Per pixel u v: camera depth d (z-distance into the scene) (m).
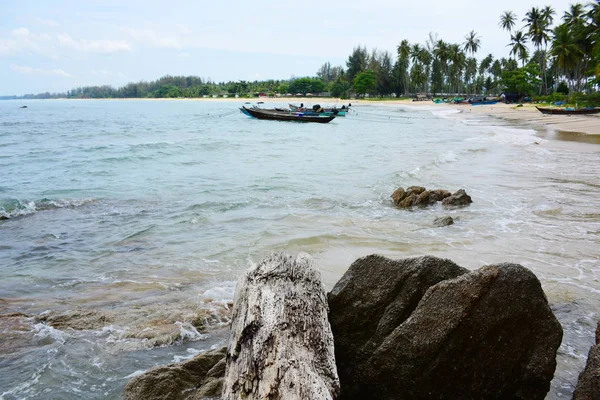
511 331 3.62
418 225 10.27
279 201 12.67
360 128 41.19
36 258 8.38
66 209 11.99
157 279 7.28
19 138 33.81
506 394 3.63
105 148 26.33
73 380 4.57
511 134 32.06
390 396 3.70
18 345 5.18
